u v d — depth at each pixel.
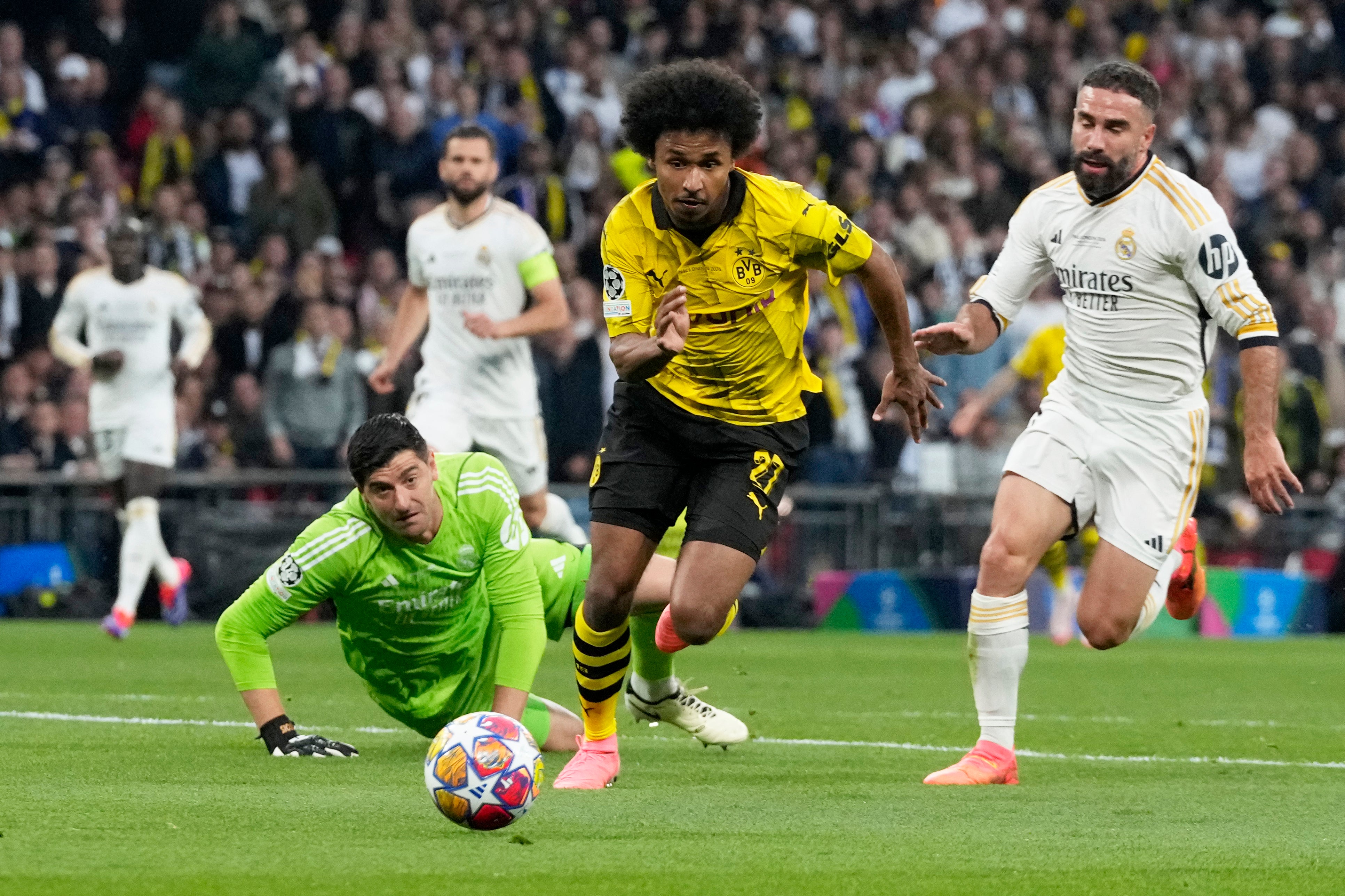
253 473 35.97
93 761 13.14
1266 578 37.97
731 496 11.91
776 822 10.32
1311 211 48.91
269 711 13.62
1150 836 9.93
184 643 28.27
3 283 36.91
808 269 11.97
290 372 36.78
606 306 11.80
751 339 11.83
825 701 20.27
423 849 9.17
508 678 12.88
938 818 10.58
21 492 35.53
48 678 21.50
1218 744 16.08
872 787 12.24
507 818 9.70
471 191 22.83
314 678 22.36
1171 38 50.44
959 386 40.06
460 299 22.97
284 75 43.12
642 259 11.67
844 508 38.25
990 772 12.65
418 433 12.60
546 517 23.88
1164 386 13.28
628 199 11.73
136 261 28.62
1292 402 41.06
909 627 36.62
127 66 43.09
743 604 36.84
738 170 11.72
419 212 41.38
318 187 40.88
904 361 12.35
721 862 8.88
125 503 28.62
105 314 28.47
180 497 35.72
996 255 45.22
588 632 12.18
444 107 42.62
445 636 13.38
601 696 12.30
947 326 13.50
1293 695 22.11
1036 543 13.08
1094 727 17.70
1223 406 40.72
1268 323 12.82
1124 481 13.31
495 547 12.98
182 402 36.59
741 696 20.81
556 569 14.31
